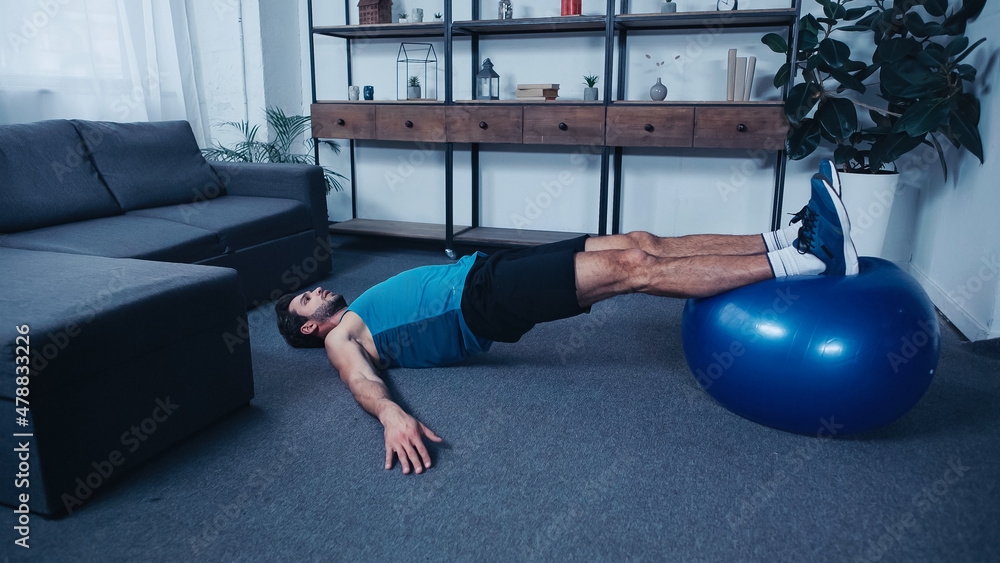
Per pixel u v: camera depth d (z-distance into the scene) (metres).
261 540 1.22
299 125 3.80
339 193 4.13
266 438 1.60
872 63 2.97
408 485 1.39
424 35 3.66
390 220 4.00
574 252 1.72
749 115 2.83
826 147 3.13
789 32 3.03
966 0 2.44
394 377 1.95
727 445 1.54
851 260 1.52
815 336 1.41
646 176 3.43
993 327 2.12
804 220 1.60
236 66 3.72
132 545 1.20
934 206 2.76
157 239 2.23
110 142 2.66
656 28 3.24
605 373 1.98
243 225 2.54
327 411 1.75
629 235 1.93
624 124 3.01
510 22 3.15
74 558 1.17
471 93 3.69
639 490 1.36
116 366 1.37
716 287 1.59
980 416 1.67
